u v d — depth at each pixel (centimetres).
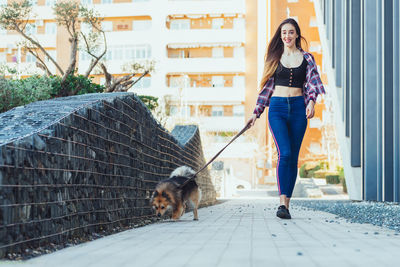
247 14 5244
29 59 5147
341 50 1933
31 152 418
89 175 561
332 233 537
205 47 5284
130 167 747
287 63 736
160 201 752
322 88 721
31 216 411
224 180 3400
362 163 1502
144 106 855
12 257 370
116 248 418
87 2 5275
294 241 457
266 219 788
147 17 5291
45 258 362
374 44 1395
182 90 4691
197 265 319
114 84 1542
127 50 5212
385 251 388
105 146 628
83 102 612
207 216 910
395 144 1184
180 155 1244
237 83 5238
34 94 992
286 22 738
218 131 5231
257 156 5044
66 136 500
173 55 5309
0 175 367
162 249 406
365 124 1416
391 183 1241
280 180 747
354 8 1600
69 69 1290
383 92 1241
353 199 1678
